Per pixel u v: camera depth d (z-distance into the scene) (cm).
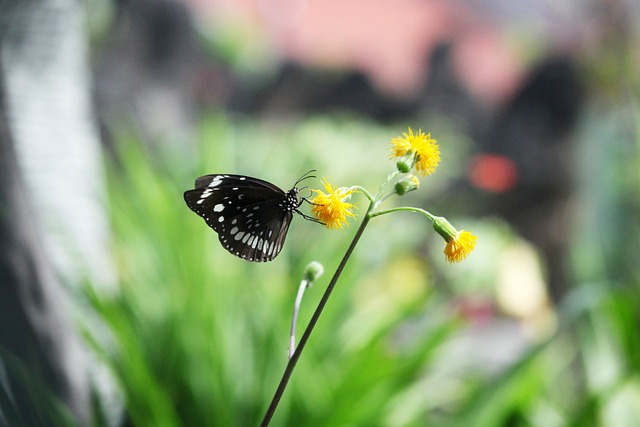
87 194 148
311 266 94
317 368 146
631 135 217
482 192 351
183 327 144
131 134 289
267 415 91
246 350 147
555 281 309
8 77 136
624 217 204
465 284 341
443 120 426
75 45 150
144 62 331
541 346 141
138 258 155
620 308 159
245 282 156
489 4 556
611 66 266
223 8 527
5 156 114
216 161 181
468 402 138
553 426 158
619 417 149
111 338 136
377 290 239
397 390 146
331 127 376
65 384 117
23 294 113
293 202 96
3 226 113
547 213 311
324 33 637
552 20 378
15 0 135
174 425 129
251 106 503
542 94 314
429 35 589
